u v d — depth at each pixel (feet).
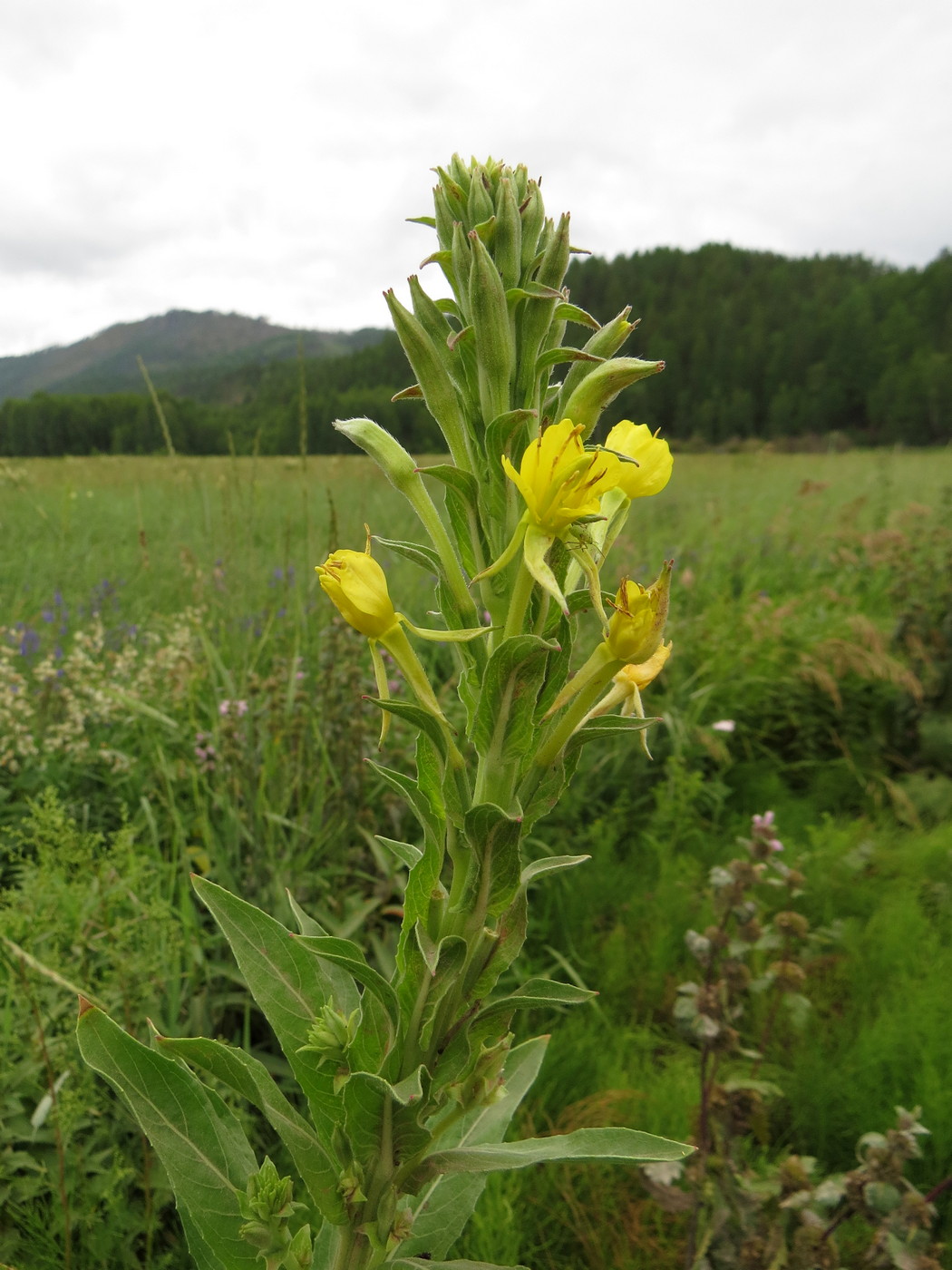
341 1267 4.08
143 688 14.08
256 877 10.18
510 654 3.25
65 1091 6.60
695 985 7.77
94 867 8.54
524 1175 8.18
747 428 179.83
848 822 15.19
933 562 21.40
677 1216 8.13
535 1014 10.42
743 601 21.53
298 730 11.37
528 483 3.19
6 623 17.03
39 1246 6.39
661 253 307.17
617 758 15.34
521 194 3.84
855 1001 10.69
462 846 3.57
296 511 24.04
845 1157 9.03
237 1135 4.29
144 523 26.91
